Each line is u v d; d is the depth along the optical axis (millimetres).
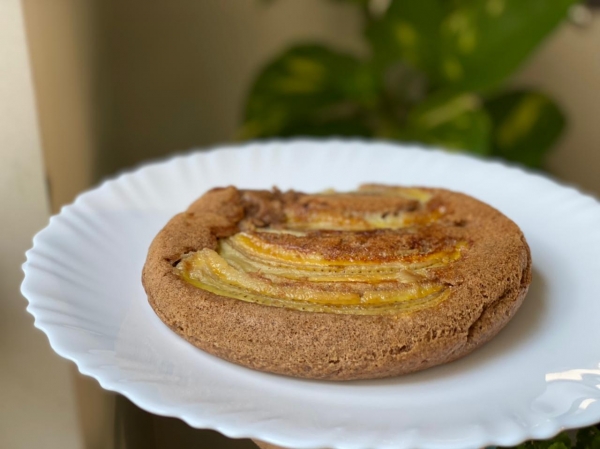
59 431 382
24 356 370
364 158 428
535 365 260
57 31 419
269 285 270
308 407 236
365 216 324
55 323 258
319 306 261
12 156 360
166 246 293
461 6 524
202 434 280
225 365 256
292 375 252
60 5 430
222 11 617
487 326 263
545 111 600
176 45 618
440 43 540
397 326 249
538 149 592
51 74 399
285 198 338
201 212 321
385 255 286
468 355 268
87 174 475
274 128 571
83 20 488
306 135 590
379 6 624
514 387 248
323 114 633
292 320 250
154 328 273
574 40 630
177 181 389
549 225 354
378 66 570
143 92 626
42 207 372
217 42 628
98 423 357
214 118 658
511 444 214
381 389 249
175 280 273
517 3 509
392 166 420
